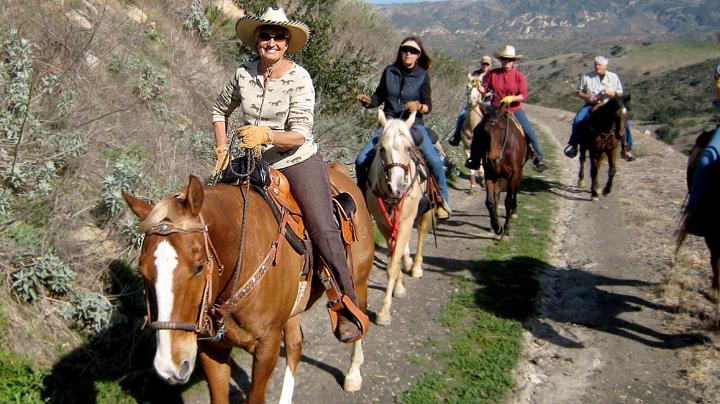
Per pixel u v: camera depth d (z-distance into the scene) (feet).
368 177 21.83
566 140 70.54
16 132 17.42
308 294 13.12
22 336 13.91
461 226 33.17
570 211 37.24
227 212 10.87
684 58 344.28
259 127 11.59
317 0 35.99
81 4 25.89
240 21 12.64
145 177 18.92
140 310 16.20
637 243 30.14
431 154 23.85
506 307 22.07
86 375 14.20
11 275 14.74
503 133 29.37
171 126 24.14
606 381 17.53
